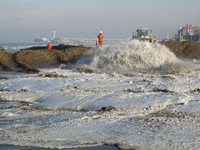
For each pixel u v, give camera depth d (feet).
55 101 30.68
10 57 77.15
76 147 17.40
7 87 38.37
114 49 68.59
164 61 62.23
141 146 17.35
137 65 61.16
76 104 29.37
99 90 36.76
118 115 25.39
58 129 21.07
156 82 42.93
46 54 83.25
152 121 23.22
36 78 46.96
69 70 64.23
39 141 18.45
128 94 33.58
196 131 20.45
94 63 67.05
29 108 28.43
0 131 20.66
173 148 17.03
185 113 26.07
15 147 17.37
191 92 36.01
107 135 19.60
